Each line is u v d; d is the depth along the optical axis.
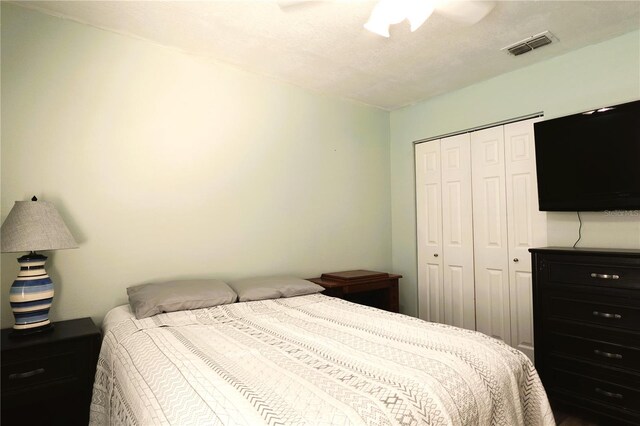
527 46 2.41
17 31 1.90
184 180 2.44
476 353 1.33
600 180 2.24
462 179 3.19
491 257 2.96
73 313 2.03
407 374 1.13
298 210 3.04
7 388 1.53
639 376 1.83
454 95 3.21
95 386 1.58
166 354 1.32
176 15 2.01
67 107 2.03
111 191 2.16
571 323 2.09
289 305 2.16
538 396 1.36
